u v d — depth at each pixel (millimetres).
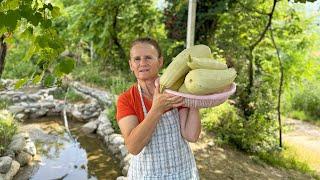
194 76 1780
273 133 9430
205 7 10312
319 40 10898
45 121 10578
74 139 8914
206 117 8422
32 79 2066
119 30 14234
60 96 12414
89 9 13148
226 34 10227
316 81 16141
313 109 16422
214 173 6297
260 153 8172
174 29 11164
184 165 2199
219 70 1818
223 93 1812
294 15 10180
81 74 14305
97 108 11039
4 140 7000
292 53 10617
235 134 8266
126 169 6426
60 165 7191
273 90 10195
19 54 14492
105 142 8398
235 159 7254
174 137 2154
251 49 9406
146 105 2113
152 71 2094
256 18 10008
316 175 7895
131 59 2129
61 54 2189
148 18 13945
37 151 7918
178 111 2182
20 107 10695
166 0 11461
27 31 1949
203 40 10609
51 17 1917
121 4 13211
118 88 10906
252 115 9102
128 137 2012
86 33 13914
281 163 8039
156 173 2156
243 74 9641
